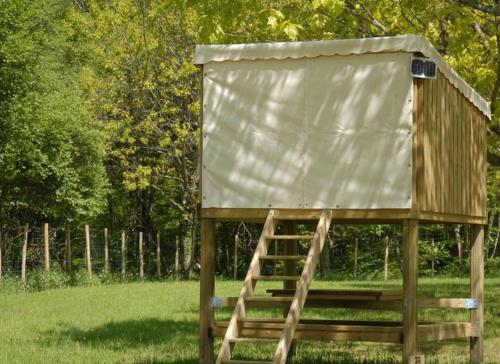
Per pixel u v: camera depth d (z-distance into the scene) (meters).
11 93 29.23
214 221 11.64
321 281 32.84
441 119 11.67
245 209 11.44
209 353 11.47
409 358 10.59
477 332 12.96
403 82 10.80
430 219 11.25
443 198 11.68
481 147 13.90
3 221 31.95
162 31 34.88
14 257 31.38
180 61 35.19
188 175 37.62
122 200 41.56
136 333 16.14
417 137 10.77
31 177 30.97
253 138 11.42
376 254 40.84
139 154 37.34
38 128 30.05
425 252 39.22
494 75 15.11
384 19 16.14
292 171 11.23
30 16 29.52
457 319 18.34
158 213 42.84
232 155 11.51
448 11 14.48
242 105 11.49
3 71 28.83
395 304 11.82
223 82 11.58
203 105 11.65
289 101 11.30
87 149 32.59
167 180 39.31
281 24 14.33
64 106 31.72
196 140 35.94
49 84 32.41
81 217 35.03
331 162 11.07
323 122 11.13
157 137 36.38
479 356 12.91
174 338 15.43
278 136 11.32
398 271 39.38
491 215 39.69
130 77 35.66
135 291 27.45
